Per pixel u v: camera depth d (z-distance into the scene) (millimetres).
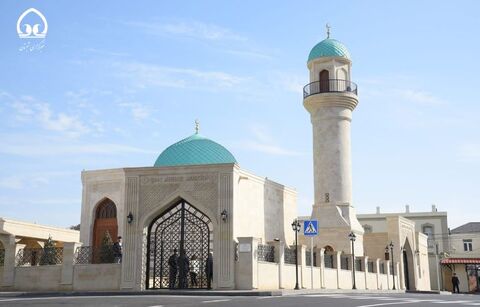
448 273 65750
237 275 25531
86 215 41094
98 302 16016
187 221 27344
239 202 31906
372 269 40656
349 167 40625
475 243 67875
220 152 37750
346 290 30766
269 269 26703
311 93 41469
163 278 27047
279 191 39281
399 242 46188
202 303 15398
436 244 63406
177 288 26219
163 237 27453
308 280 30109
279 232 38438
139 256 26859
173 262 26234
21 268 28359
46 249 28688
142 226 27219
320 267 31594
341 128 40656
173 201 27359
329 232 38906
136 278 26578
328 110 40719
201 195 26844
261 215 35500
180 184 27219
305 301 16719
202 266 26547
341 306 14445
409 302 17250
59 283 27500
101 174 41188
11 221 36688
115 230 40656
